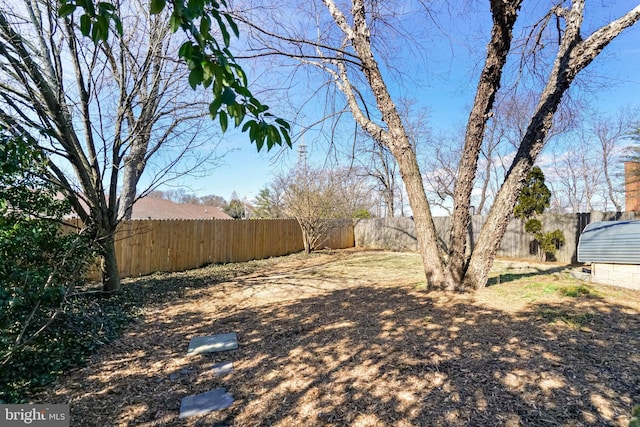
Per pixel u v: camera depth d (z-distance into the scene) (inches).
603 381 93.4
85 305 163.2
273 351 131.0
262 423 84.9
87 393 102.5
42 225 152.3
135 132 229.6
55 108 181.2
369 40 205.9
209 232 394.3
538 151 190.5
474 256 198.2
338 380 104.0
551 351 113.3
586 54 174.4
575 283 203.2
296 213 546.3
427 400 89.7
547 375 98.0
